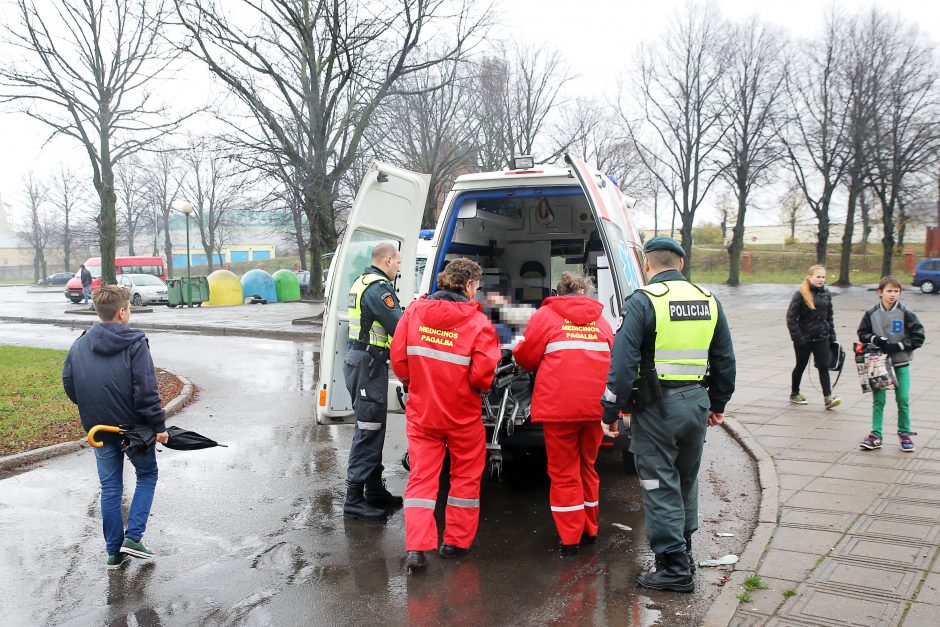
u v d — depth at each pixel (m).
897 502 5.03
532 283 8.60
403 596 3.91
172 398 9.27
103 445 4.31
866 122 35.47
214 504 5.45
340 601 3.86
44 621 3.66
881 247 57.41
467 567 4.30
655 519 3.93
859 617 3.47
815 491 5.30
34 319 23.72
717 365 4.03
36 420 7.82
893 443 6.58
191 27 17.62
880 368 6.20
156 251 52.66
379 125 21.64
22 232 68.19
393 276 5.33
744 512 5.13
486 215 7.41
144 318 22.53
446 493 5.80
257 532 4.89
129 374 4.28
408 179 6.07
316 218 20.17
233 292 29.64
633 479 6.02
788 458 6.17
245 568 4.30
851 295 32.94
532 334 4.39
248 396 9.80
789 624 3.44
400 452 6.99
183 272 65.44
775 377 10.48
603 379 4.34
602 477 6.07
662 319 3.84
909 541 4.35
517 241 8.54
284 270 32.12
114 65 24.64
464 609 3.75
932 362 11.55
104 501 4.30
